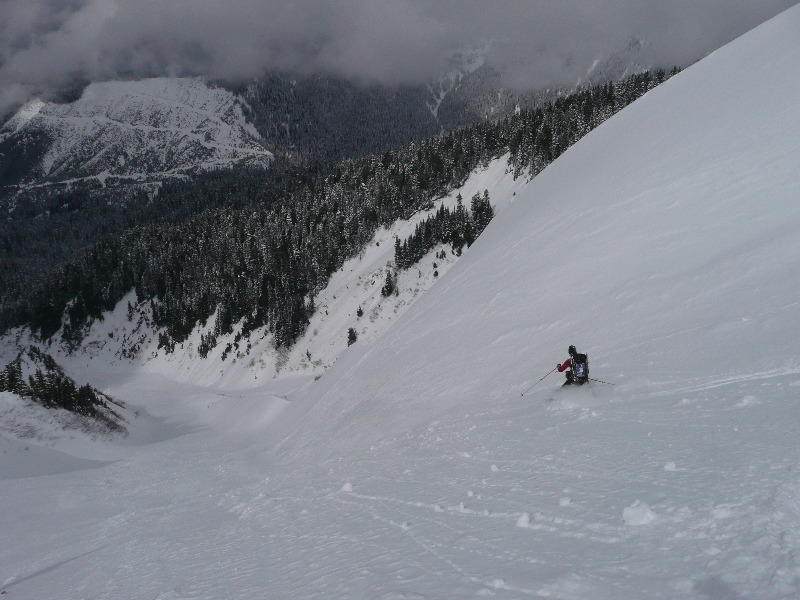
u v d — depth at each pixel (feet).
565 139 455.22
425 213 516.32
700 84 142.61
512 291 98.48
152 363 606.96
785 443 21.17
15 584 48.52
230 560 29.66
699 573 13.02
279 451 135.95
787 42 126.11
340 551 23.80
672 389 36.60
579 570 14.90
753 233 63.82
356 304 448.24
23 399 220.43
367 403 101.04
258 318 511.40
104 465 185.37
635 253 78.95
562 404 41.81
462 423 50.70
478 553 18.44
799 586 11.28
